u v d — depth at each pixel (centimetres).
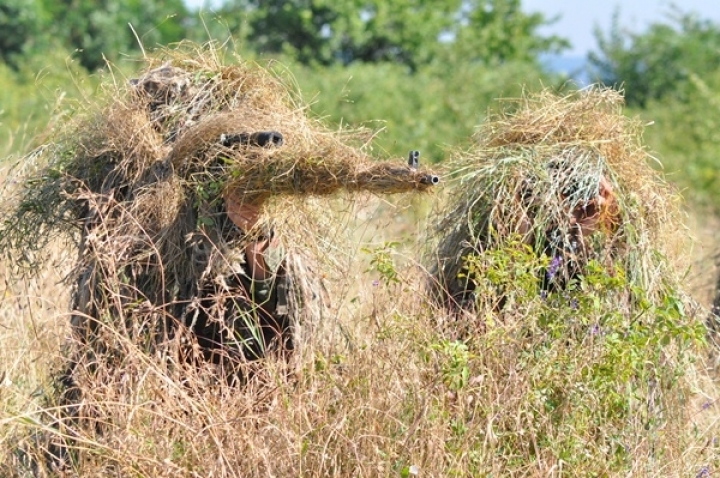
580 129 723
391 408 589
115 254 645
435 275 718
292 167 624
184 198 656
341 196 638
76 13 3681
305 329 687
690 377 698
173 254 655
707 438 668
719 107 2378
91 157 681
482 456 572
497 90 2459
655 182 736
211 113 688
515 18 4025
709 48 3406
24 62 3166
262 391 632
